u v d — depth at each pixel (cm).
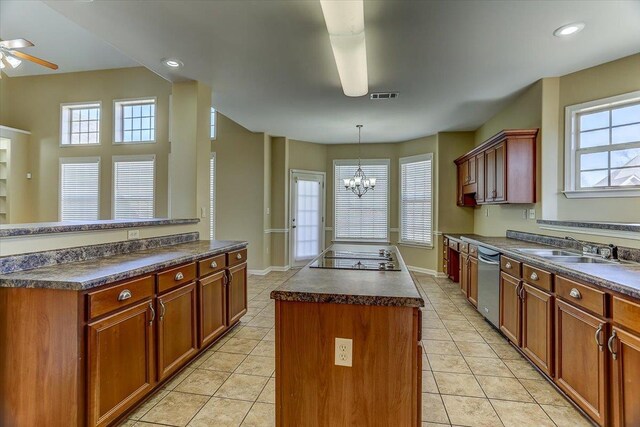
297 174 660
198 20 242
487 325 358
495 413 205
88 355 165
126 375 190
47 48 590
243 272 356
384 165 679
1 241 180
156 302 215
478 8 225
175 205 360
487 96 401
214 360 275
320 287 162
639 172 294
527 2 218
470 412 206
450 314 393
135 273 195
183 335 246
